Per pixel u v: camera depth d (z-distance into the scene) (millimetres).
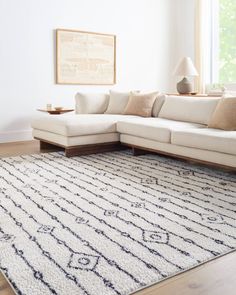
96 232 2102
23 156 4344
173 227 2180
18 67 5391
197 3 6625
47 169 3666
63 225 2205
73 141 4262
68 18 5770
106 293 1494
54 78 5742
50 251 1859
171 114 4602
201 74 6703
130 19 6473
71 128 4191
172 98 4715
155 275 1631
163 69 7043
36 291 1506
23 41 5387
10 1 5211
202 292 1510
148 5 6680
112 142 4586
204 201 2674
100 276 1620
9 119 5426
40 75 5605
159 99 4941
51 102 5762
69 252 1850
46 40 5594
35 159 4164
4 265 1718
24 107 5523
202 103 4273
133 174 3477
